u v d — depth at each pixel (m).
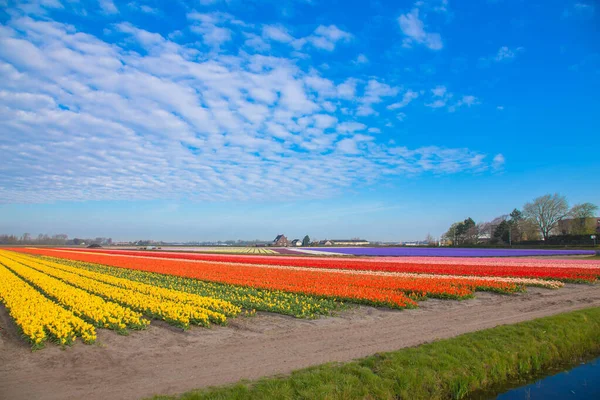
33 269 39.28
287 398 8.58
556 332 14.41
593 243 92.31
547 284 26.62
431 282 26.83
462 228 156.25
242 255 74.81
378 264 45.00
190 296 21.44
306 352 12.03
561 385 11.34
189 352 12.15
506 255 68.69
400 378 9.98
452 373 10.72
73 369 10.56
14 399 8.54
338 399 8.84
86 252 83.31
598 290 25.41
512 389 11.04
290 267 43.44
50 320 14.53
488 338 13.23
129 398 8.53
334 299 21.34
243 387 8.87
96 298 20.25
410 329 15.06
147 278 33.62
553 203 112.38
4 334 14.32
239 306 19.45
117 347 12.73
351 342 13.20
